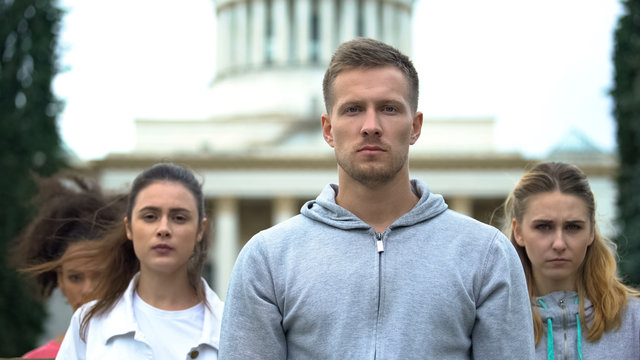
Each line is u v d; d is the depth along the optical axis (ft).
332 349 9.53
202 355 13.17
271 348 9.87
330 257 9.95
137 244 13.35
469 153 131.03
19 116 68.85
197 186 13.99
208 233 14.67
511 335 9.70
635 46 63.31
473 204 147.23
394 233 10.07
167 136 146.10
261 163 132.16
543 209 13.60
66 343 13.42
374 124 9.85
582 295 13.58
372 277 9.75
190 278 14.15
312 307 9.69
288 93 169.48
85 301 14.57
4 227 62.08
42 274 17.22
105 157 128.98
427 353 9.41
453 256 9.89
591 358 13.06
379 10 175.52
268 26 177.37
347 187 10.50
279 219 132.16
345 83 10.12
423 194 10.43
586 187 13.79
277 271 10.13
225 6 182.80
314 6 175.63
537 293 14.11
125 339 12.94
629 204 60.59
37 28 70.85
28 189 64.75
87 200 17.33
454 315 9.57
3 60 70.44
